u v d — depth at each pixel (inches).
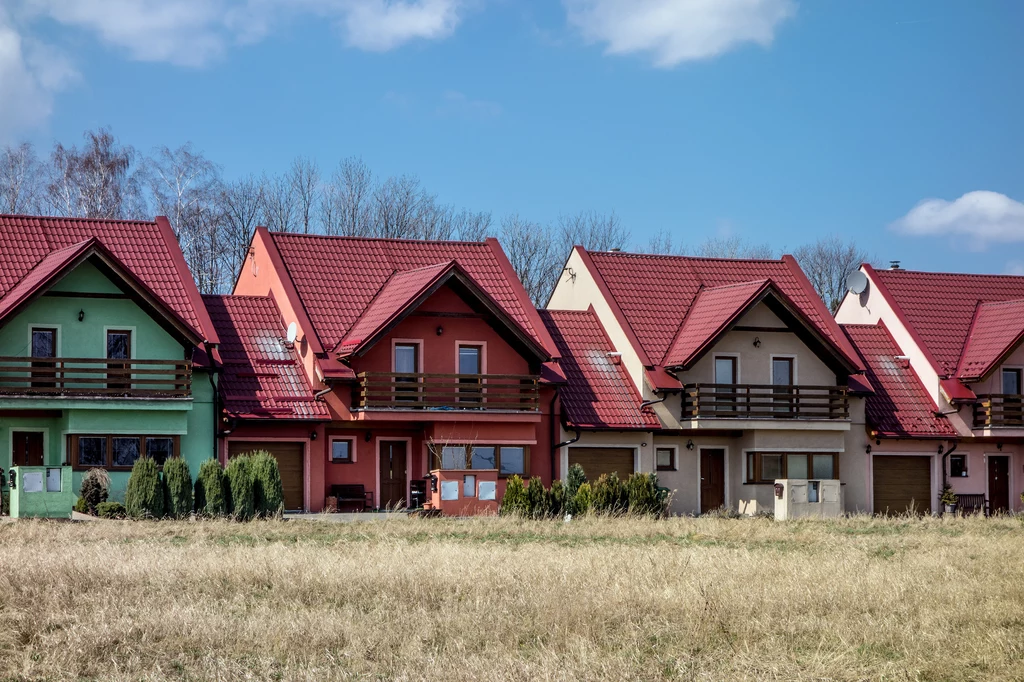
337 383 1510.8
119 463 1414.9
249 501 1309.1
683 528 1262.3
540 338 1643.7
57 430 1411.2
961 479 1803.6
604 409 1638.8
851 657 620.1
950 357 1843.0
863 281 1946.4
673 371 1653.5
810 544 1143.6
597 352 1722.4
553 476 1600.6
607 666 590.9
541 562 881.5
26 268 1476.4
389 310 1524.4
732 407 1665.8
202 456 1459.2
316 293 1606.8
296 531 1171.3
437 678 566.6
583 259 1813.5
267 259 1659.7
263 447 1497.3
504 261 1739.7
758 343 1700.3
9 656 612.4
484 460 1565.0
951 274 1984.5
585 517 1354.6
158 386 1451.8
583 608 702.5
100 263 1421.0
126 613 687.1
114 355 1443.2
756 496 1660.9
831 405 1688.0
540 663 599.2
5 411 1390.3
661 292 1787.6
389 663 603.8
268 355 1551.4
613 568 864.3
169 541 1066.1
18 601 723.4
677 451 1668.3
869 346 1868.8
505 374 1561.3
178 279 1539.1
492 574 808.9
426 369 1557.6
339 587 768.9
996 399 1791.3
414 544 1046.4
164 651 621.9
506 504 1421.0
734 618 707.4
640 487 1482.5
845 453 1732.3
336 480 1531.7
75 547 946.1
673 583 799.7
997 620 699.4
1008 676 591.5
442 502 1440.7
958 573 868.6
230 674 577.6
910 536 1233.4
